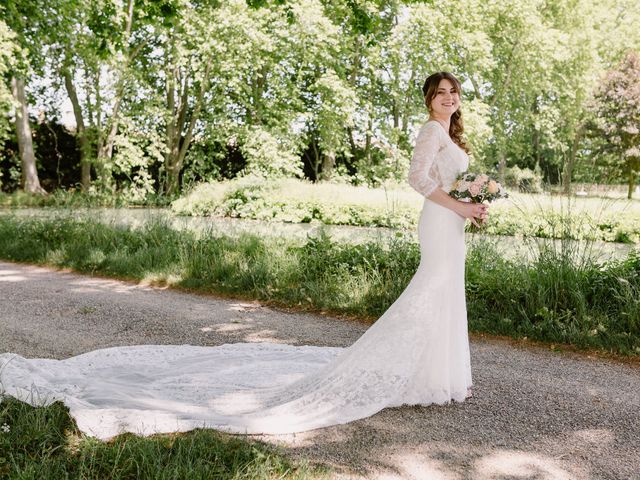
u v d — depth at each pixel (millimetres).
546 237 6676
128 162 24797
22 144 24578
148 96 24734
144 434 3119
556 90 31797
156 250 9180
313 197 18469
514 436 3293
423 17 24922
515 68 30188
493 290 6250
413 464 2926
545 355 4949
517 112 32281
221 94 25719
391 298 6488
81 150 26203
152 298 7219
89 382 3881
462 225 3771
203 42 23250
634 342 5039
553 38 29016
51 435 3000
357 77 29375
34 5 13648
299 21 23594
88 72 24938
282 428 3236
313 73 27484
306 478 2670
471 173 3639
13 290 7527
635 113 25688
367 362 3631
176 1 9539
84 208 12836
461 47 26953
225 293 7574
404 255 7270
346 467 2867
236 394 3758
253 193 18812
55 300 6965
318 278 7305
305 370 4246
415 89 28062
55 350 4977
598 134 27188
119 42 10820
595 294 5773
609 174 8250
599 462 2992
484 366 4629
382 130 27938
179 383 3975
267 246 8828
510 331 5559
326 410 3455
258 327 5914
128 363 4461
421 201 17516
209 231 9766
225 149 27469
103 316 6215
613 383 4230
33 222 11391
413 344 3654
